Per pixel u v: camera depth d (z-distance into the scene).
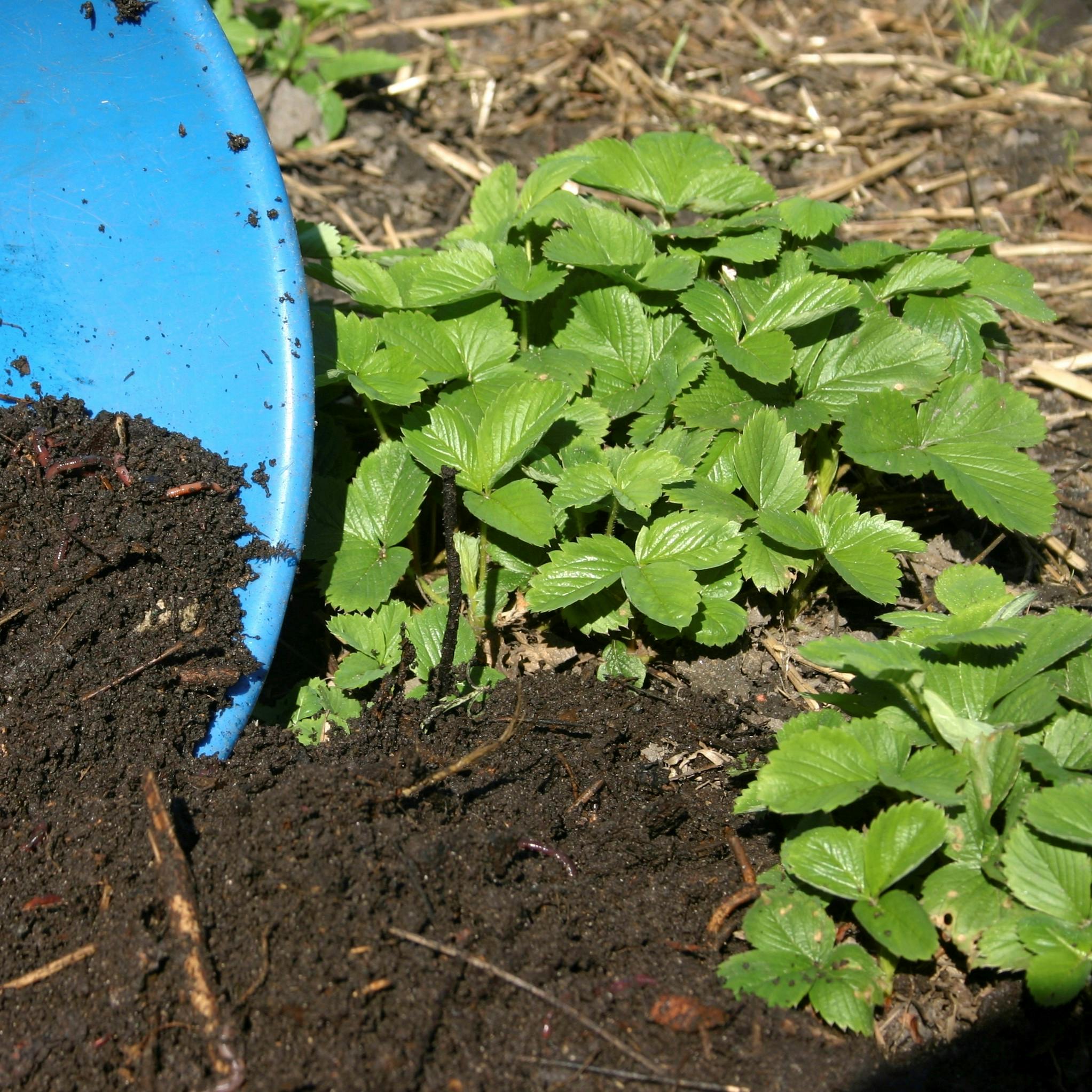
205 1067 0.73
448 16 1.54
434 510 0.97
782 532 0.90
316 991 0.75
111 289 0.89
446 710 0.88
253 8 1.45
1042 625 0.83
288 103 1.34
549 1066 0.75
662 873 0.83
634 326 0.98
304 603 0.97
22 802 0.81
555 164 1.01
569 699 0.90
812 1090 0.75
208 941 0.76
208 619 0.86
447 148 1.36
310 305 0.97
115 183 0.87
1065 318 1.21
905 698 0.82
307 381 0.87
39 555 0.85
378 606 0.91
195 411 0.89
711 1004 0.77
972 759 0.78
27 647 0.84
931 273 1.01
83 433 0.88
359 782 0.81
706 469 0.95
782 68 1.47
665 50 1.50
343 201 1.29
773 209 1.02
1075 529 1.05
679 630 0.88
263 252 0.86
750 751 0.89
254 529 0.87
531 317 1.01
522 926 0.79
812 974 0.77
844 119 1.41
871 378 0.97
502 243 0.99
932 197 1.32
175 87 0.85
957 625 0.83
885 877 0.77
